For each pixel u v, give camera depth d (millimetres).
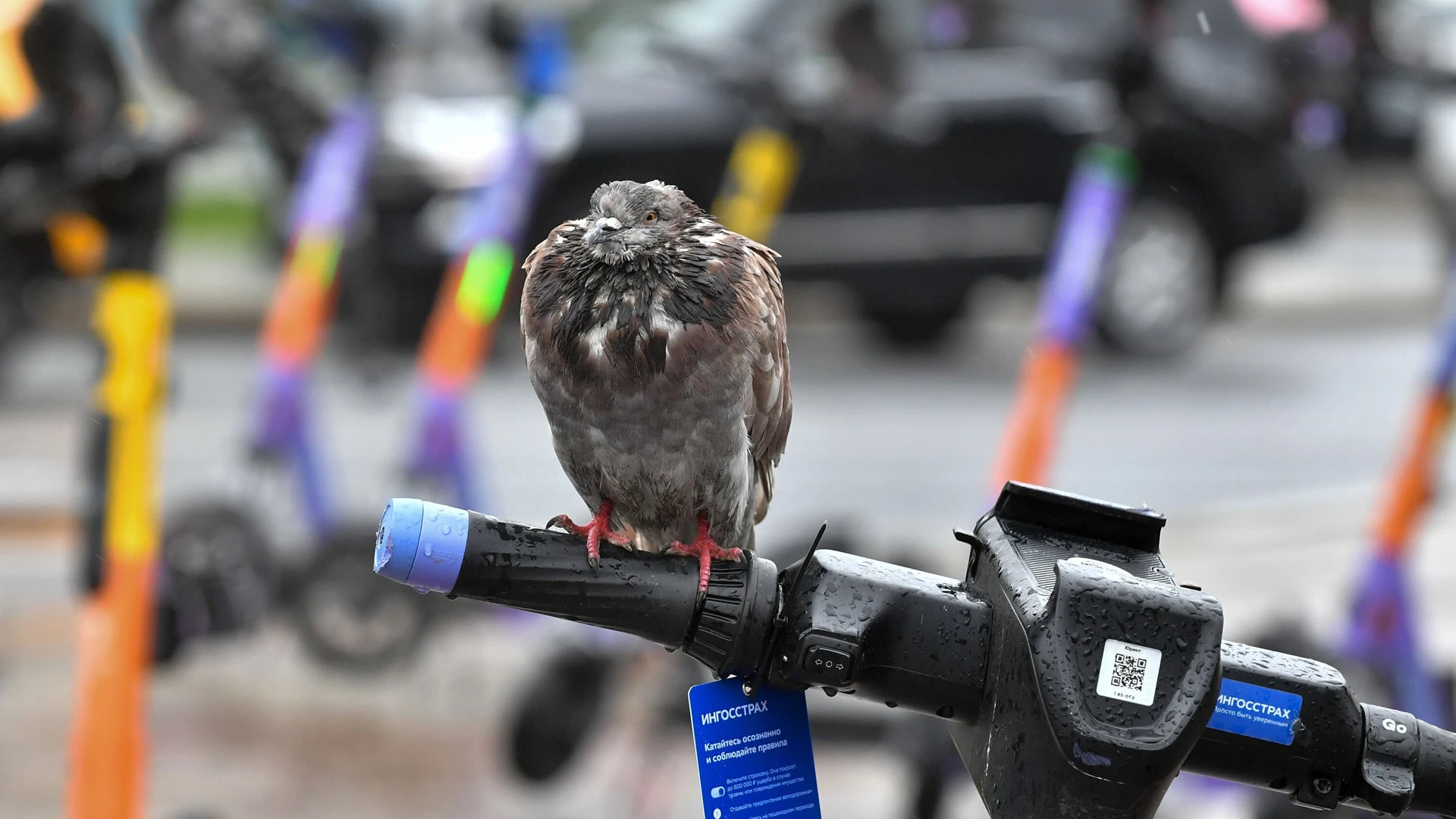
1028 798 3393
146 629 6668
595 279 5039
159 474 14805
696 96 18328
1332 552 13211
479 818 9242
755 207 11500
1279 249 20250
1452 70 10320
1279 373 19906
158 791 9375
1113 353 19938
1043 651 3330
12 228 7379
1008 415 17859
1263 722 3674
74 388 18844
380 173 16578
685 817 9359
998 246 19125
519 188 10359
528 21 10297
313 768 9828
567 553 3705
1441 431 8258
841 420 17500
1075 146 18781
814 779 3842
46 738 10039
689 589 3727
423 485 10367
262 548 9781
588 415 5141
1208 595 3371
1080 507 3684
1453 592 12539
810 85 11484
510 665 11695
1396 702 8297
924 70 18781
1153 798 3314
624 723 10312
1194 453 15992
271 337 10508
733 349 5078
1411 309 24203
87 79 6910
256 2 10180
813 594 3701
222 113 9844
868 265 19141
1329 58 10234
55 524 13766
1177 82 9578
